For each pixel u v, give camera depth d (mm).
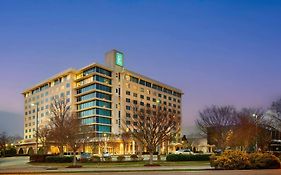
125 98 129000
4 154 82812
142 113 44531
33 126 152250
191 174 23406
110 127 121812
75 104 126438
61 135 46000
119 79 130375
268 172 24219
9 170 31953
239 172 24406
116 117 124875
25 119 160375
